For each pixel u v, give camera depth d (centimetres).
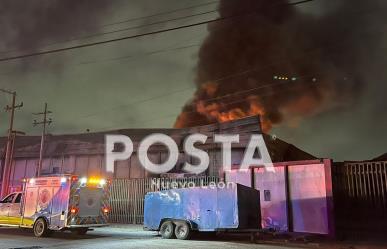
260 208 1614
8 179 3350
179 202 1512
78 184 1539
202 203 1462
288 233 1592
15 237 1526
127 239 1466
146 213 1586
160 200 1564
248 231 1398
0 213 1666
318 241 1418
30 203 1599
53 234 1642
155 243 1316
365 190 1534
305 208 1631
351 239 1463
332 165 1616
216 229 1412
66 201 1499
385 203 1479
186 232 1457
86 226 1529
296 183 1688
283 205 1703
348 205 1554
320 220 1566
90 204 1567
